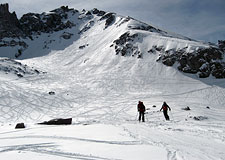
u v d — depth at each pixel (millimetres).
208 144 9461
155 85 71438
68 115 44344
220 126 15188
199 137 11078
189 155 7527
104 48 107000
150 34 102938
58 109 49562
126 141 9789
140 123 17906
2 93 54219
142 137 10797
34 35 154500
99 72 86500
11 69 77312
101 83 74812
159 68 82062
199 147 8852
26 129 14656
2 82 63594
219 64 78125
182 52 83812
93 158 7199
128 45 97625
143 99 57906
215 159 7164
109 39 116750
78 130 13086
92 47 120125
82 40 136250
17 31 145750
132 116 40531
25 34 151125
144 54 91250
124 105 51875
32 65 98562
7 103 49000
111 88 70375
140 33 103625
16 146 9461
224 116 33438
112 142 9602
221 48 90188
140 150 8094
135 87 70688
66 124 17328
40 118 42156
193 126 15297
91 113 45469
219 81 73125
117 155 7449
